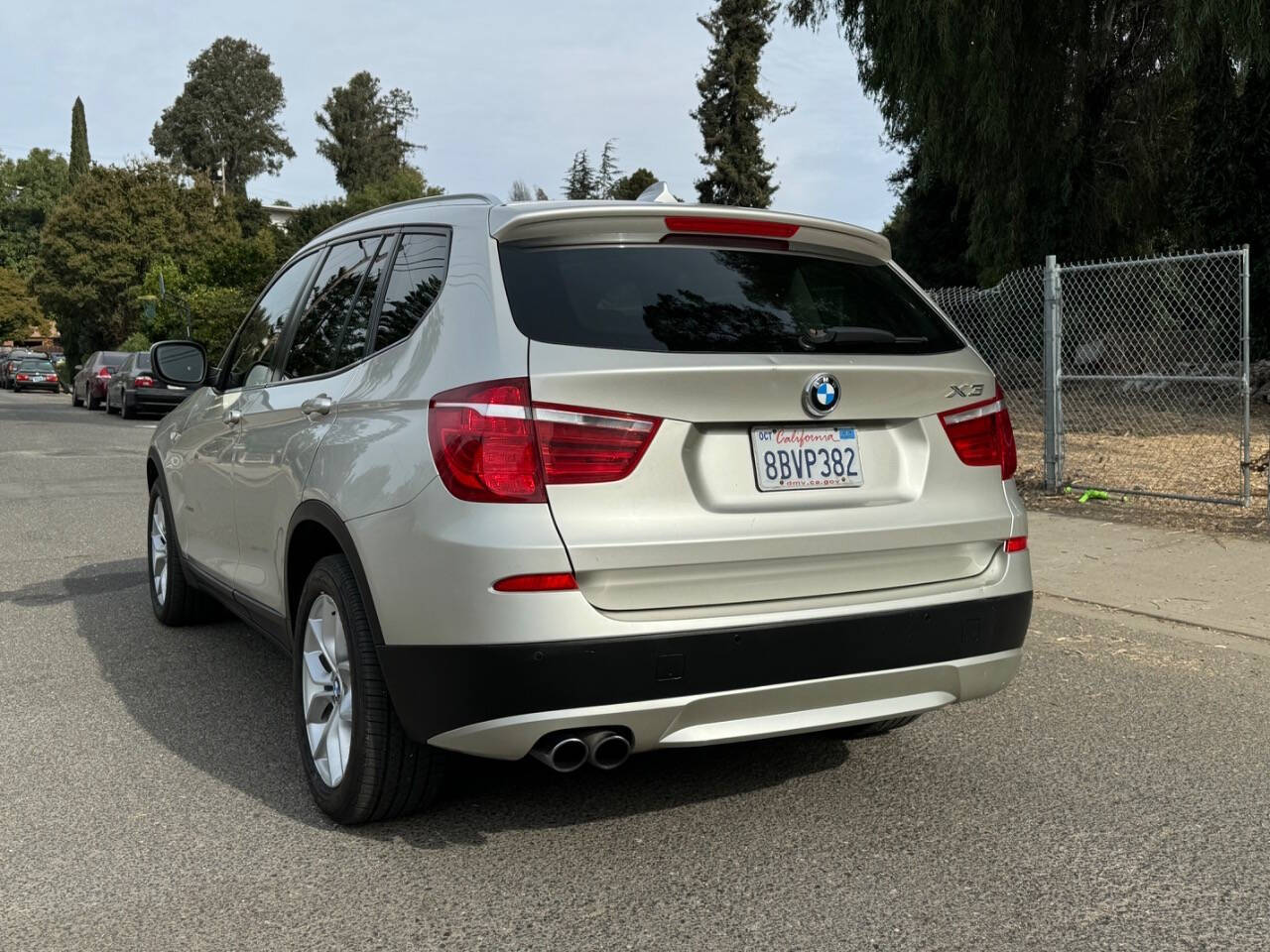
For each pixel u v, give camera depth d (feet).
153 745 13.56
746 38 176.35
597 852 10.56
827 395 10.16
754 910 9.43
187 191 198.18
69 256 187.93
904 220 114.42
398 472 9.95
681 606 9.66
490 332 9.71
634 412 9.53
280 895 9.71
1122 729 14.12
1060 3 60.90
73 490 39.11
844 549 10.19
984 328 51.72
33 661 17.25
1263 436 43.96
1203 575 22.29
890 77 57.72
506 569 9.15
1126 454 39.91
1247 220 62.49
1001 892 9.76
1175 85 67.77
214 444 15.35
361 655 10.38
